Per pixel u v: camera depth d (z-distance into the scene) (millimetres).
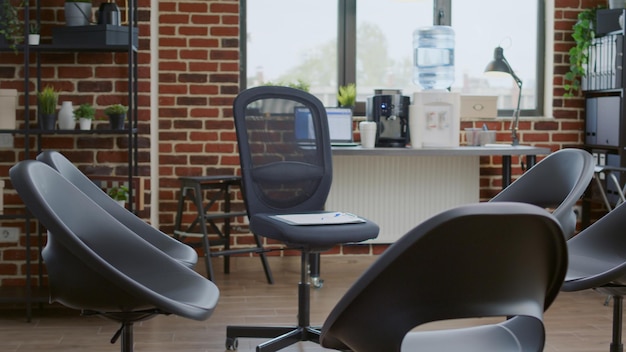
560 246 1615
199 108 6031
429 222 1487
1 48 4523
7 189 4867
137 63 4953
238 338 4066
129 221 2865
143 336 4086
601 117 6098
